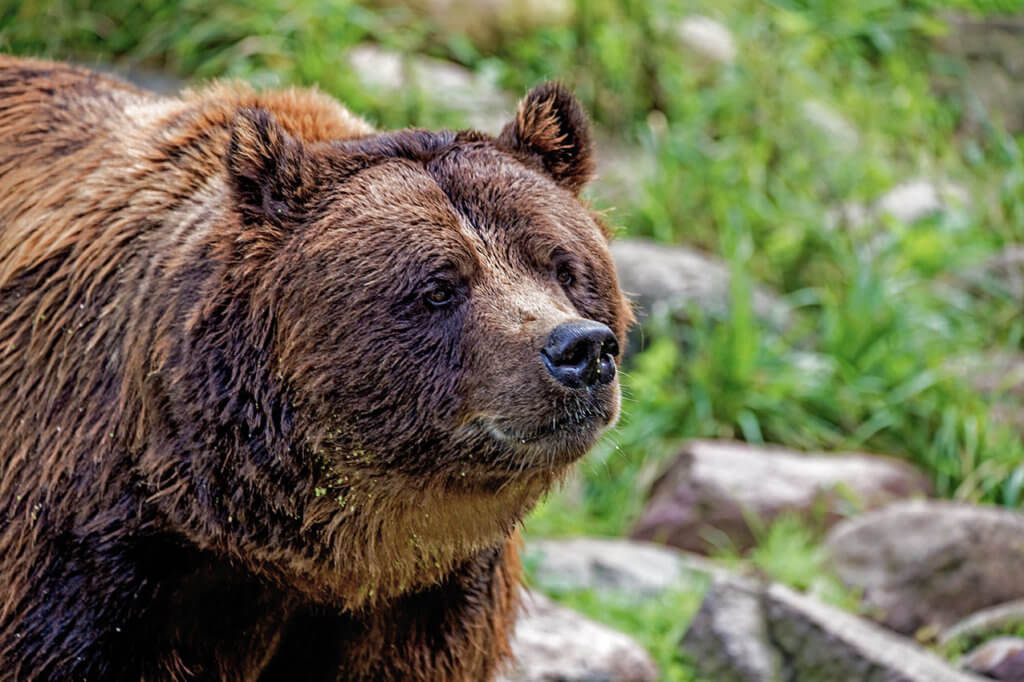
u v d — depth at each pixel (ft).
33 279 25.08
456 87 62.18
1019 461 50.03
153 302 23.38
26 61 30.27
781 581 42.78
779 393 53.01
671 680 36.29
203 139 25.46
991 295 59.67
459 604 25.73
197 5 60.80
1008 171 69.05
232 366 22.66
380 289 22.29
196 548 23.08
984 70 76.69
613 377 22.38
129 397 23.12
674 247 60.13
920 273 60.75
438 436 22.40
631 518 48.67
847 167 66.03
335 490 22.76
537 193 23.54
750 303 54.24
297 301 22.41
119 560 22.86
